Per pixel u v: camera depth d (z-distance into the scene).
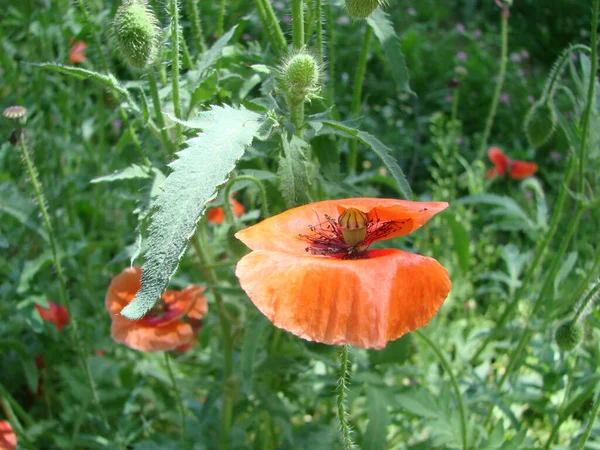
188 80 0.26
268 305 0.17
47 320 0.36
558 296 0.38
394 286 0.18
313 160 0.30
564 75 0.86
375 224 0.21
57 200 0.41
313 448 0.31
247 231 0.19
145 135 0.31
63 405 0.36
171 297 0.29
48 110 0.45
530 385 0.33
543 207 0.39
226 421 0.31
